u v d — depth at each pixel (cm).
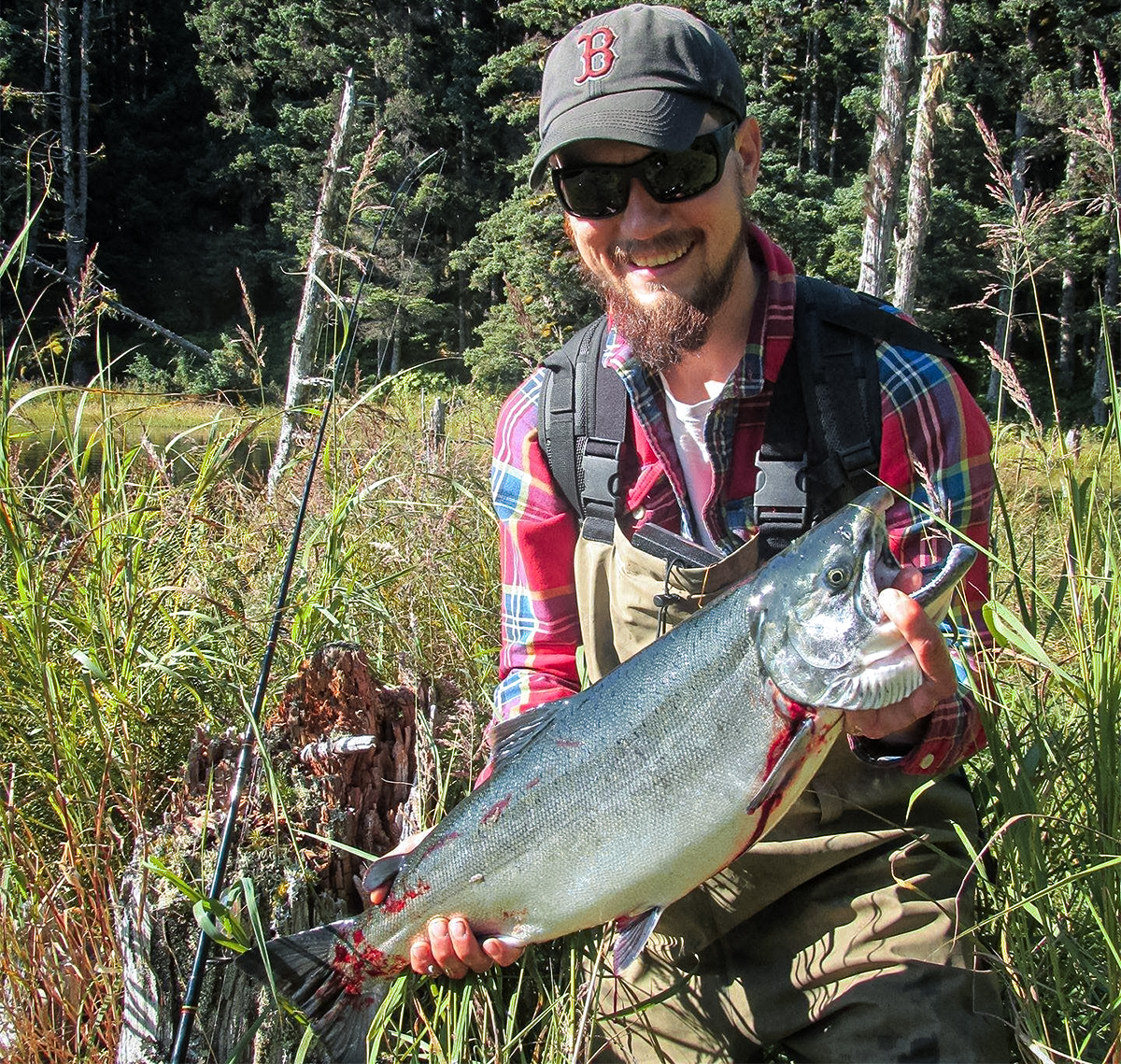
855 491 221
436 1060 240
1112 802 222
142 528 349
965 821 230
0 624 296
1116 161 275
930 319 2870
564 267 1644
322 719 272
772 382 223
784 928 229
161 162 4775
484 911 214
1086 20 2717
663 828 201
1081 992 239
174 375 2661
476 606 370
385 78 3797
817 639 188
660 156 214
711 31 224
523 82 3425
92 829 283
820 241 3022
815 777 221
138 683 308
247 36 4569
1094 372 2966
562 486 245
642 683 205
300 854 250
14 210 2375
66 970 251
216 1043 236
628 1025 244
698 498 233
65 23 3853
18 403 335
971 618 222
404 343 3141
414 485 420
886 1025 205
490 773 227
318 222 609
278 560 374
